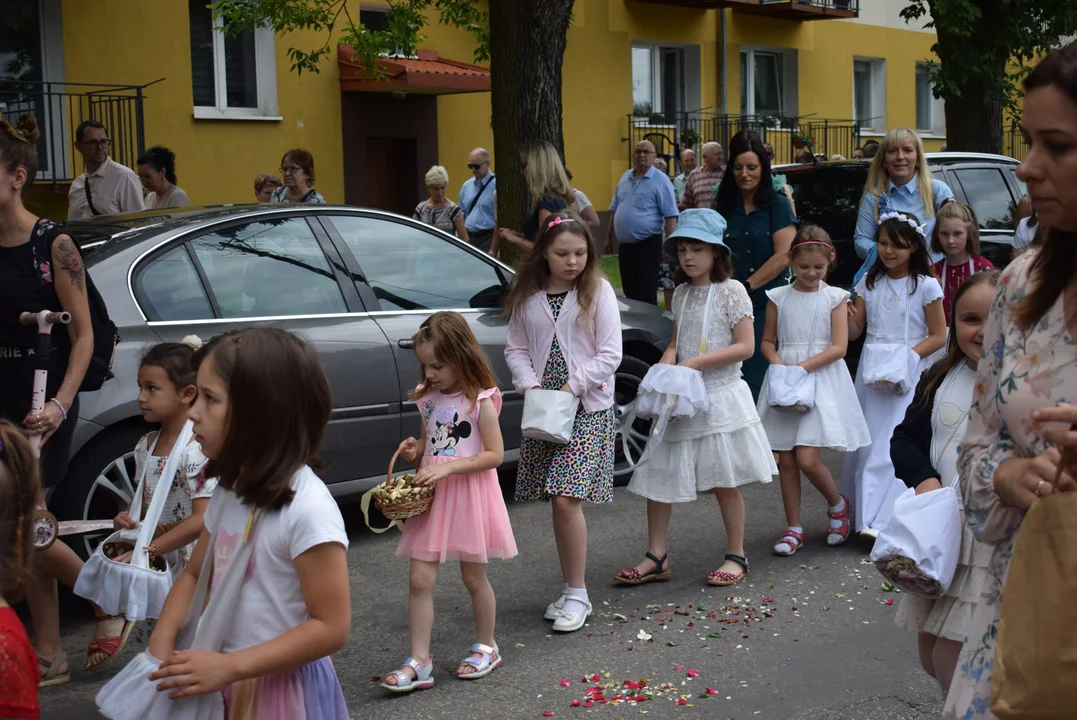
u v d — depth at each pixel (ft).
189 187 46.57
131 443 16.12
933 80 54.03
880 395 19.30
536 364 15.81
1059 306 6.64
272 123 49.34
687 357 17.40
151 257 17.11
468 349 13.85
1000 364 7.04
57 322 12.94
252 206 18.99
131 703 7.75
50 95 41.32
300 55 39.11
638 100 68.80
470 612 16.25
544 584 17.44
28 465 7.27
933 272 19.39
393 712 12.88
